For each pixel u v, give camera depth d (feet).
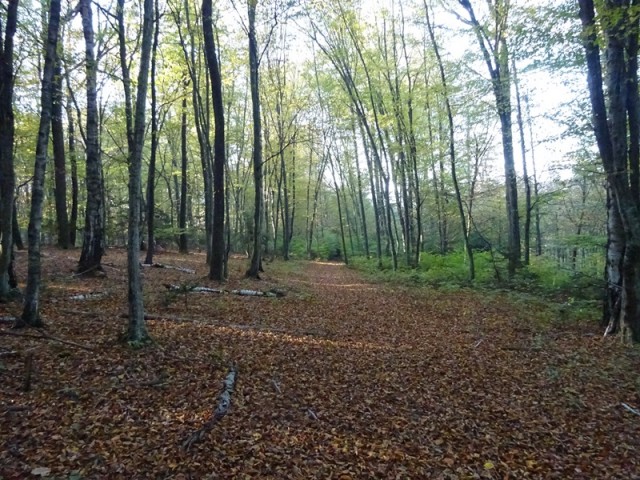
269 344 30.48
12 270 34.91
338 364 27.81
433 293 59.67
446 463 17.11
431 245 122.93
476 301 51.88
